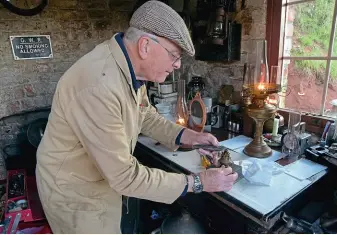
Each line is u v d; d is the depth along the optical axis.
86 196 0.89
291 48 1.54
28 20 1.87
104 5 2.12
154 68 0.83
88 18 2.08
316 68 1.45
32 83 1.98
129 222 1.56
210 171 0.88
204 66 2.02
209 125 1.64
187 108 1.57
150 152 1.38
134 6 2.22
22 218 1.31
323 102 1.45
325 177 1.09
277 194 0.92
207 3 1.76
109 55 0.81
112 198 0.95
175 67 0.86
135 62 0.82
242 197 0.91
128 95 0.84
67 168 0.88
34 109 2.01
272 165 1.08
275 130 1.39
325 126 1.32
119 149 0.76
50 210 0.90
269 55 1.59
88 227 0.88
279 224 0.89
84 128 0.75
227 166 1.05
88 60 0.80
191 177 0.87
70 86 0.77
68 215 0.88
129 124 0.85
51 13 1.94
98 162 0.78
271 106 1.21
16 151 1.99
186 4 1.99
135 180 0.78
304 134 1.29
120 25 2.23
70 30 2.03
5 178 2.04
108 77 0.76
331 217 0.94
